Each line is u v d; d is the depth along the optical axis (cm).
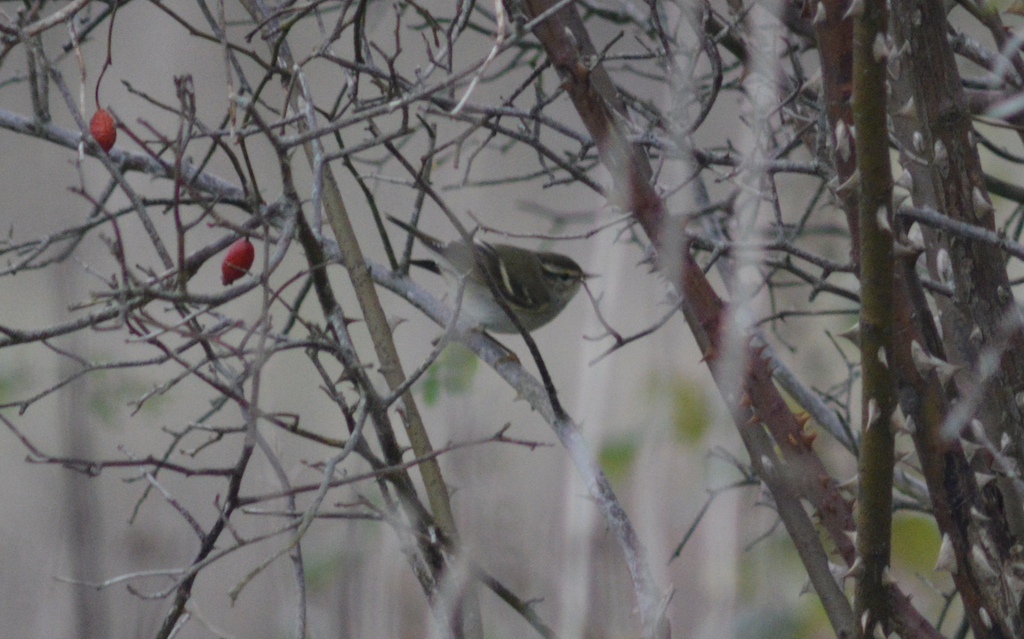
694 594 1156
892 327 464
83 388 1202
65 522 1151
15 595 1145
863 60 420
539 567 1084
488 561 1068
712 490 956
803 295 1476
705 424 1180
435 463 714
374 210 841
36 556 1224
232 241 649
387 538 895
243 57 1830
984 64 731
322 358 1468
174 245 1798
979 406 600
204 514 1338
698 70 1306
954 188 590
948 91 582
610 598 1039
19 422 1590
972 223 590
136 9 2039
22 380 1475
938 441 522
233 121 565
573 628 1006
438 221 1873
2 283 1689
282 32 614
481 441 624
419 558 677
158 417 1405
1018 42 614
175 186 532
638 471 1245
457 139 577
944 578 1127
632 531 643
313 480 1073
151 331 628
